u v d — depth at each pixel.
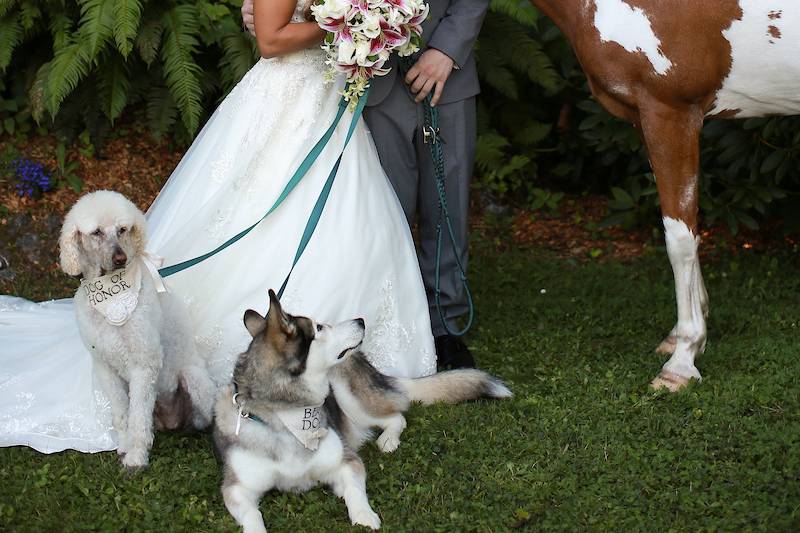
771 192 5.58
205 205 4.09
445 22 4.27
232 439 3.38
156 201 4.42
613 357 4.64
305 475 3.43
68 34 5.97
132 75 6.23
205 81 6.30
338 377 3.79
